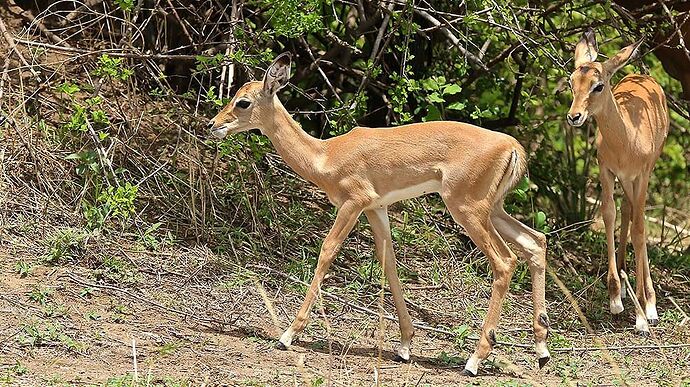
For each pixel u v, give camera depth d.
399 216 14.05
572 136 16.77
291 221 13.06
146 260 11.57
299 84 15.13
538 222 14.05
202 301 10.97
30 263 10.96
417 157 9.78
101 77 13.41
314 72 15.17
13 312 9.73
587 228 15.84
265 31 12.98
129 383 8.14
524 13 14.07
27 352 8.88
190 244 12.19
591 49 12.43
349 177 9.93
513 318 11.99
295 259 12.41
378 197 9.94
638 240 12.46
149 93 13.68
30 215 11.83
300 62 15.16
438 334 11.18
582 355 10.84
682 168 20.36
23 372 8.30
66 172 12.41
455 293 12.52
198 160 12.79
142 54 12.95
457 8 14.86
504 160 9.63
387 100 14.80
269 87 10.16
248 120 10.18
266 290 11.57
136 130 12.87
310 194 14.12
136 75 14.02
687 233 18.36
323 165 10.08
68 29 14.18
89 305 10.29
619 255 13.41
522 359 10.46
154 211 12.58
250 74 12.75
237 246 12.38
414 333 10.70
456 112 15.65
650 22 14.01
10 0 14.96
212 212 12.53
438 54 15.40
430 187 9.86
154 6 13.76
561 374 9.95
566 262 14.20
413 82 13.00
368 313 11.44
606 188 12.34
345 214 9.95
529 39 13.00
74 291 10.52
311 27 12.30
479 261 13.28
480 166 9.57
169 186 12.93
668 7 14.30
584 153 18.27
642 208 12.43
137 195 12.51
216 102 12.37
